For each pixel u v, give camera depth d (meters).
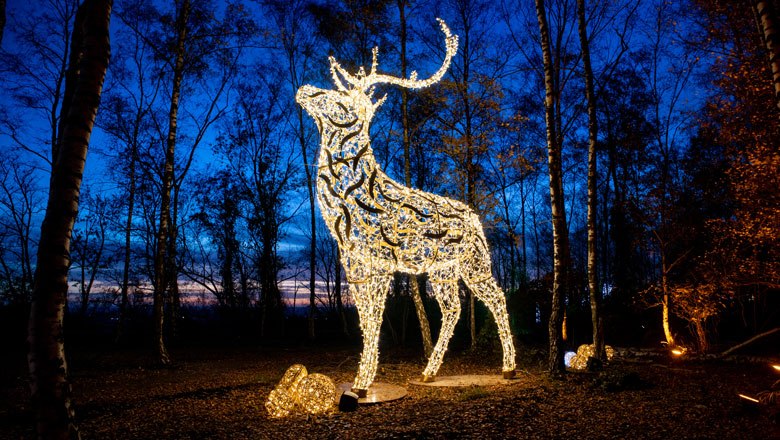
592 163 8.33
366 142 5.82
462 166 10.59
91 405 6.12
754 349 9.38
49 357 2.71
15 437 4.73
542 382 6.90
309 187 15.01
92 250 15.56
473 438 4.38
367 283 5.99
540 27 7.68
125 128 13.27
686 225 9.81
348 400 5.45
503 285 20.27
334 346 13.86
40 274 2.76
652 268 15.74
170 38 11.84
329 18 12.32
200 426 4.98
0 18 3.52
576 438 4.34
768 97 7.35
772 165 6.79
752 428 4.50
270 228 16.72
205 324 17.55
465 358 9.89
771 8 3.57
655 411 5.14
